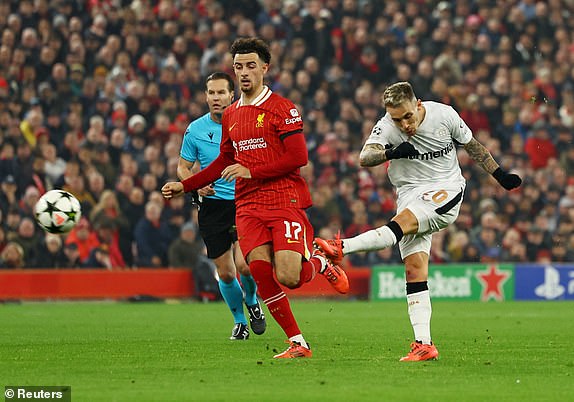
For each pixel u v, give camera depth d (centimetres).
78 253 5934
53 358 2595
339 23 7669
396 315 4659
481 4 8062
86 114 6794
